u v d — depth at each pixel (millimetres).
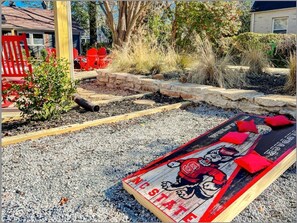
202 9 8289
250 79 4176
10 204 1463
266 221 1304
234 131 2127
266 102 2879
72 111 3275
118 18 8141
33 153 2135
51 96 2855
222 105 3357
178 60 5273
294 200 1458
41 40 13891
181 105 3479
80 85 5613
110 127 2766
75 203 1471
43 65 2799
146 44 5781
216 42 8156
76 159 2021
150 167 1729
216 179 1513
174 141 2344
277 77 4273
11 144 2314
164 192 1457
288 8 10148
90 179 1724
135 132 2607
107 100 3768
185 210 1305
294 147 1773
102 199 1506
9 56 3260
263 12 11062
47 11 15633
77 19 16953
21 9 14633
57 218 1349
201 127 2695
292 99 2789
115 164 1928
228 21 8383
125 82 4980
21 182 1692
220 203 1324
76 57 9336
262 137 1962
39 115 2830
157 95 4117
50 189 1612
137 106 3500
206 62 4105
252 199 1424
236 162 1637
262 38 7938
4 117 2930
